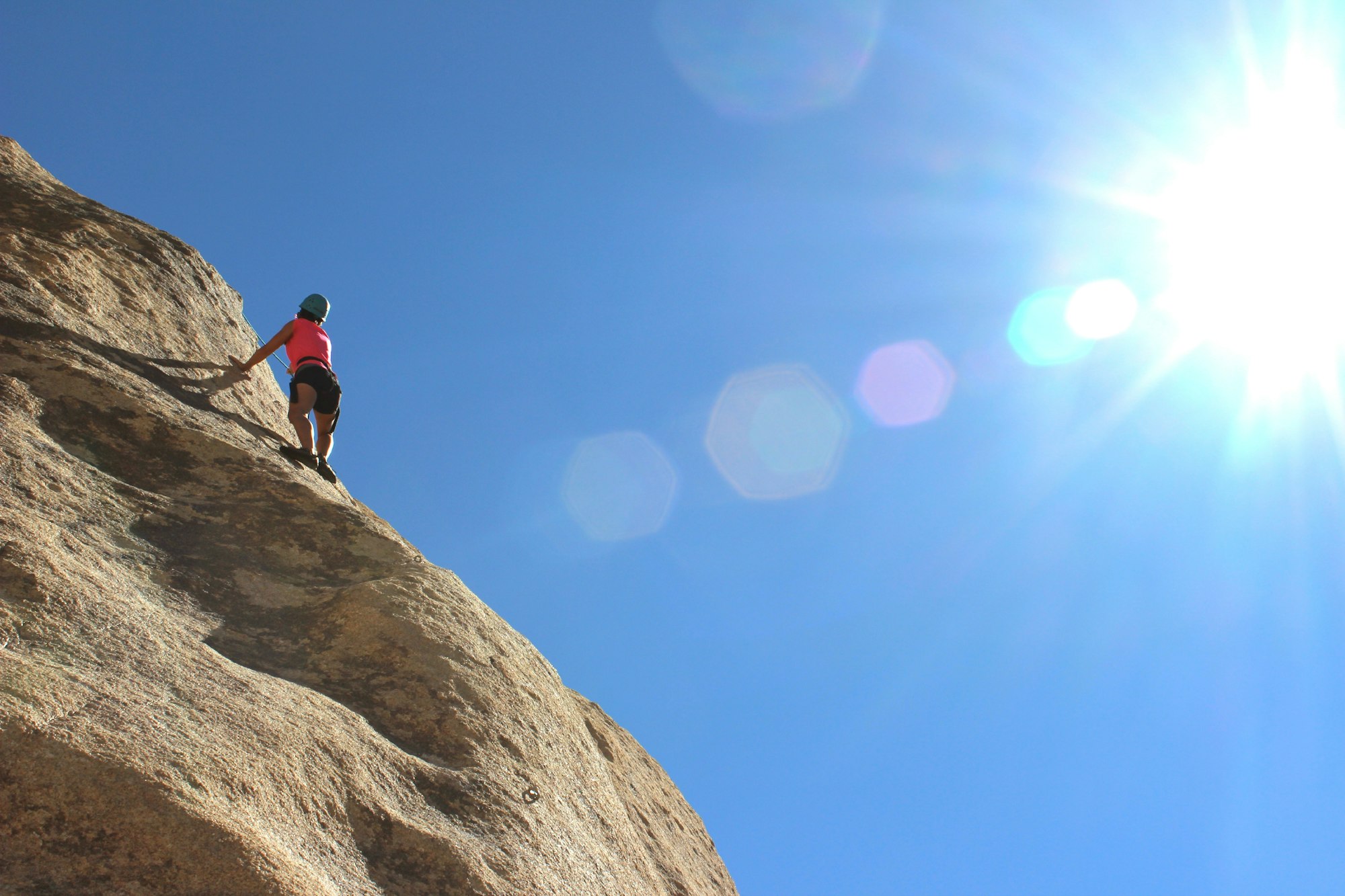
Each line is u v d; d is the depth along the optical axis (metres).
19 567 3.94
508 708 5.42
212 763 3.47
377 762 4.29
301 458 7.99
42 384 6.21
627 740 8.70
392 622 5.44
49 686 3.37
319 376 8.47
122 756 3.22
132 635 4.05
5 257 7.34
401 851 3.89
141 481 6.02
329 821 3.76
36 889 2.80
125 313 7.98
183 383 7.77
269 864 3.18
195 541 5.64
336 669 5.08
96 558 4.68
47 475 5.23
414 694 5.02
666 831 7.32
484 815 4.44
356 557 6.34
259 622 5.26
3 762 3.00
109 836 3.00
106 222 9.14
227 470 6.62
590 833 5.28
